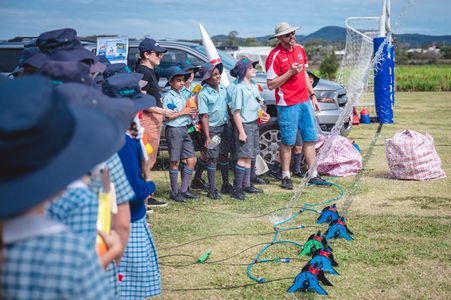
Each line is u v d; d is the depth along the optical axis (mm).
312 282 4148
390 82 13703
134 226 3176
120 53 7348
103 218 2336
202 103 6797
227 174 7324
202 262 4828
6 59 9477
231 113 7207
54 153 1486
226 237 5496
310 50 59281
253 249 5141
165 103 6766
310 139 7430
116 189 2561
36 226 1507
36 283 1454
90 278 1507
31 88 1465
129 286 3199
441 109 18156
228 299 4086
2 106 1422
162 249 5176
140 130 3117
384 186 7457
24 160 1431
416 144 7711
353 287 4234
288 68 7160
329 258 4625
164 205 6684
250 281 4402
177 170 6949
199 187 7562
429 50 59094
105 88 3256
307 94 7352
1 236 1493
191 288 4277
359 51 12844
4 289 1463
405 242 5188
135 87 3232
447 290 4172
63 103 1545
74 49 3406
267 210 6434
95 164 1681
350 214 6148
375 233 5461
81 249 1509
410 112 17250
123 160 2953
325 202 6734
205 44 8773
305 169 8461
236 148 6984
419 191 7129
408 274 4461
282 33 7023
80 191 2090
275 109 8430
